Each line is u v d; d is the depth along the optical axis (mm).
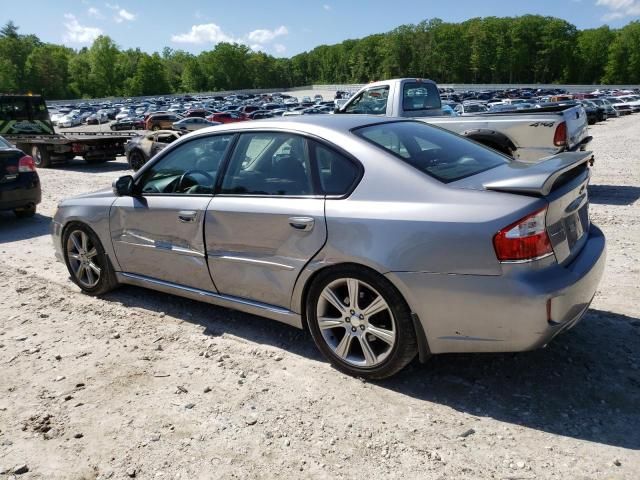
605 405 2904
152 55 138750
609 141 19938
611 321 3879
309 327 3430
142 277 4418
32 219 8797
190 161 4031
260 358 3596
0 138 8469
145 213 4176
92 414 3014
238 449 2672
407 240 2887
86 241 4785
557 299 2701
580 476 2393
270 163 3562
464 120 7980
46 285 5238
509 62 136500
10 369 3568
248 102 83812
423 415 2891
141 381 3350
